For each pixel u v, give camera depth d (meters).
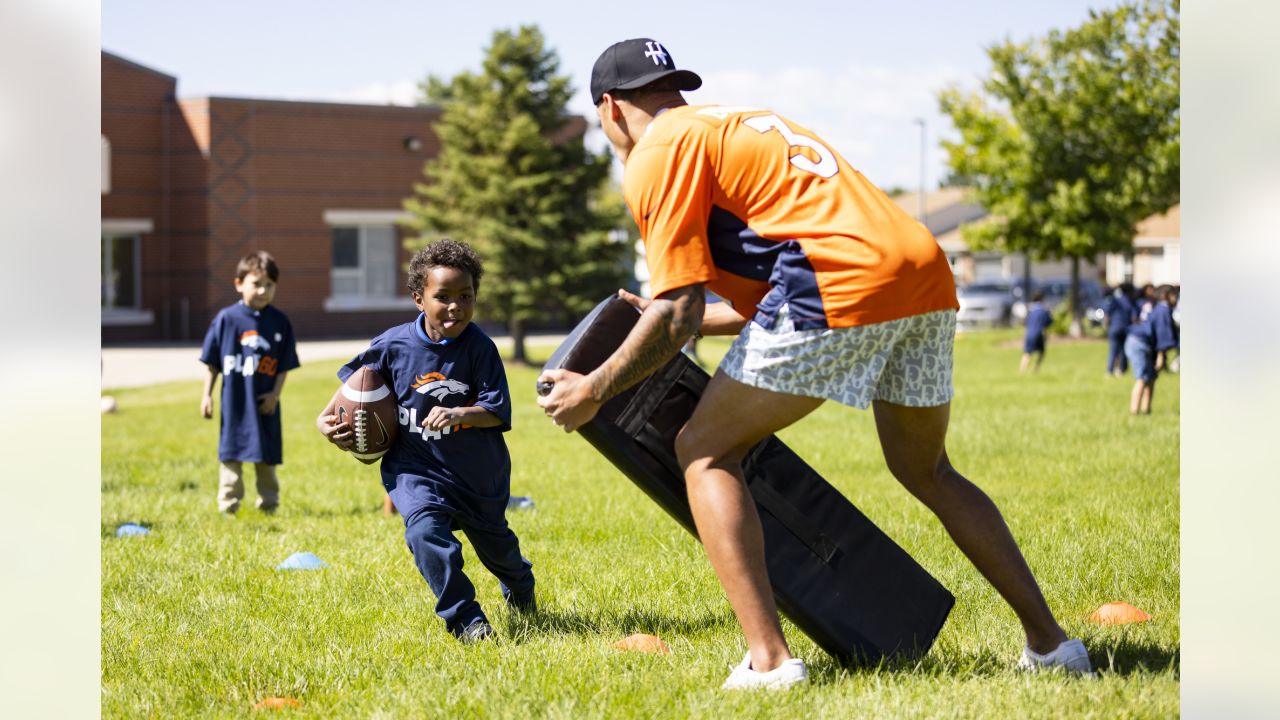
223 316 7.79
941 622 3.71
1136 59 30.94
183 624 4.55
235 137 36.22
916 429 3.55
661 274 3.24
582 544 6.31
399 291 38.84
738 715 3.12
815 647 4.03
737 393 3.32
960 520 3.65
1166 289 14.17
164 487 9.45
